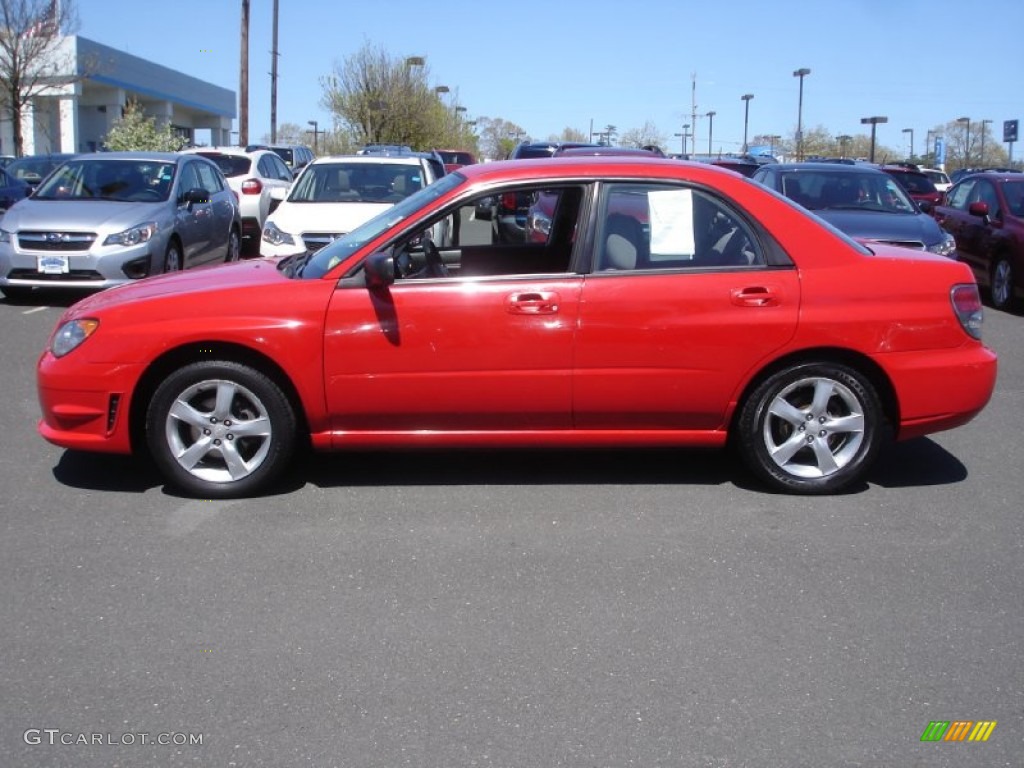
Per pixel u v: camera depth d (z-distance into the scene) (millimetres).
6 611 4113
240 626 4012
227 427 5258
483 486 5582
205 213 12773
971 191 13867
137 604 4188
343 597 4258
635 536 4918
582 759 3197
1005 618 4148
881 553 4762
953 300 5281
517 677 3660
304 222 10938
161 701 3500
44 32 31156
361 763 3172
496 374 5152
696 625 4047
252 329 5078
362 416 5234
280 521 5066
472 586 4367
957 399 5332
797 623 4078
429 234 5977
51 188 11773
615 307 5121
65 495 5410
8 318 10469
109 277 10734
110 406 5203
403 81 42625
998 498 5520
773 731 3354
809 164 12297
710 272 5203
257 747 3248
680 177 5281
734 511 5250
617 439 5352
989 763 3209
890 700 3543
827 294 5195
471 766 3158
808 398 5391
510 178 5281
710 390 5230
